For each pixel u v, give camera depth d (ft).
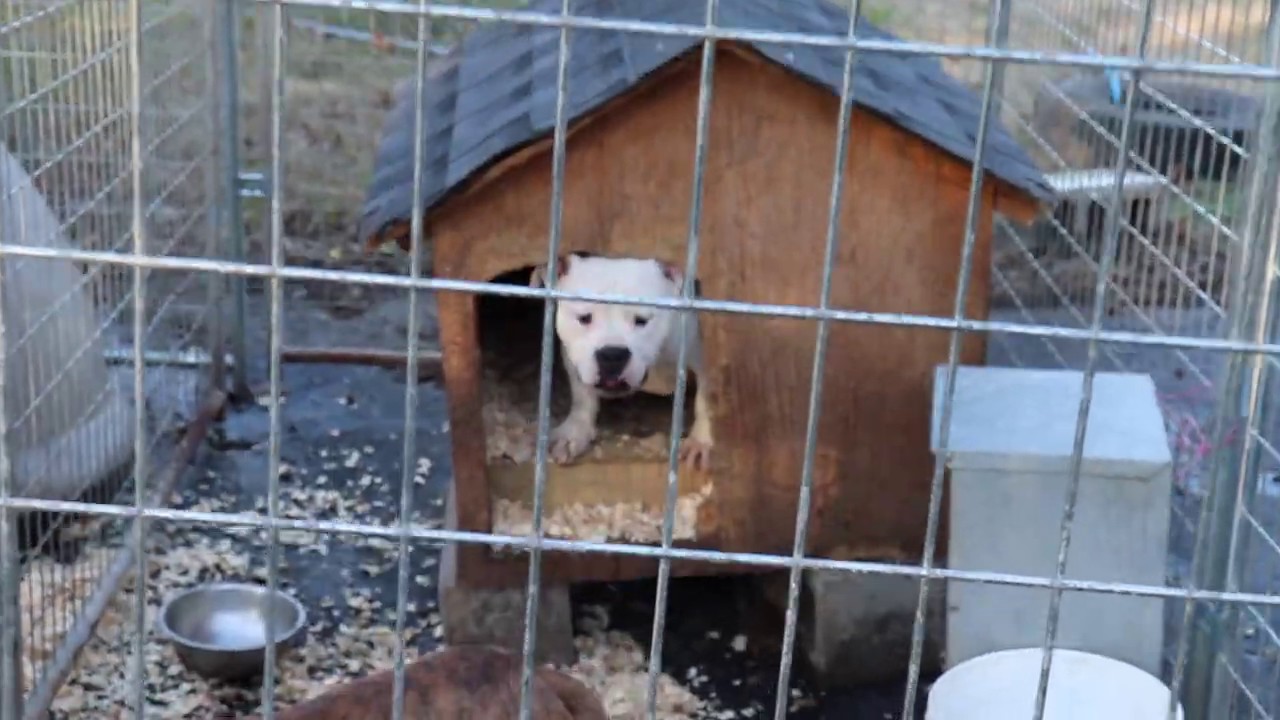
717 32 4.77
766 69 7.89
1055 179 11.30
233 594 9.37
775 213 8.17
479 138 8.30
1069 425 7.72
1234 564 7.48
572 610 9.66
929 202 8.25
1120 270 11.05
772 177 8.11
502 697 6.77
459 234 8.14
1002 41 9.95
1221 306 9.14
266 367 13.44
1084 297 11.78
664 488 9.22
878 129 8.06
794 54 7.93
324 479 11.62
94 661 8.87
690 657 9.26
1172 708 5.49
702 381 9.35
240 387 12.83
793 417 8.66
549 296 5.04
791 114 8.01
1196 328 10.44
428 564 10.35
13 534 5.55
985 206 8.26
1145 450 7.50
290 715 6.46
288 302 14.82
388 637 9.39
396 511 11.18
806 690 9.00
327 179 15.61
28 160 9.04
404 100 11.02
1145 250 10.18
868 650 9.02
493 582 8.96
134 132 5.02
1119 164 4.92
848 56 4.83
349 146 15.61
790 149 8.07
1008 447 7.49
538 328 11.32
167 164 11.19
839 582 8.91
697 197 4.98
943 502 8.79
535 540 5.27
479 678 6.82
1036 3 12.78
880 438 8.70
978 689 7.27
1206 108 10.15
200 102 12.04
